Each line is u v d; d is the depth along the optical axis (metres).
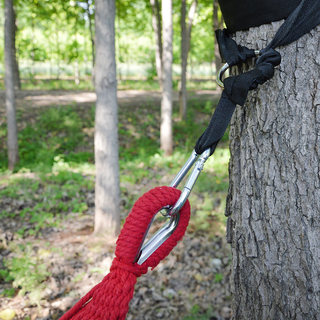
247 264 1.02
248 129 0.98
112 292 0.71
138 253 0.74
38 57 18.53
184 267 4.47
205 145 0.79
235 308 1.08
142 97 15.47
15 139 8.84
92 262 4.59
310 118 0.87
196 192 6.62
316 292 0.89
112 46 5.07
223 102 0.80
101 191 5.24
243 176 1.01
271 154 0.94
